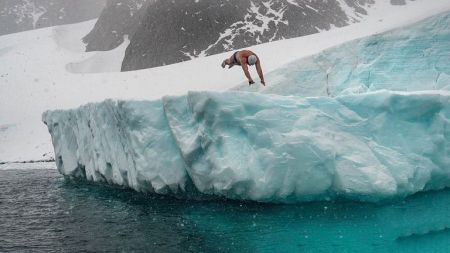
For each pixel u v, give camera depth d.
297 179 6.66
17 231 7.31
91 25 65.44
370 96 7.16
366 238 5.95
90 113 10.98
